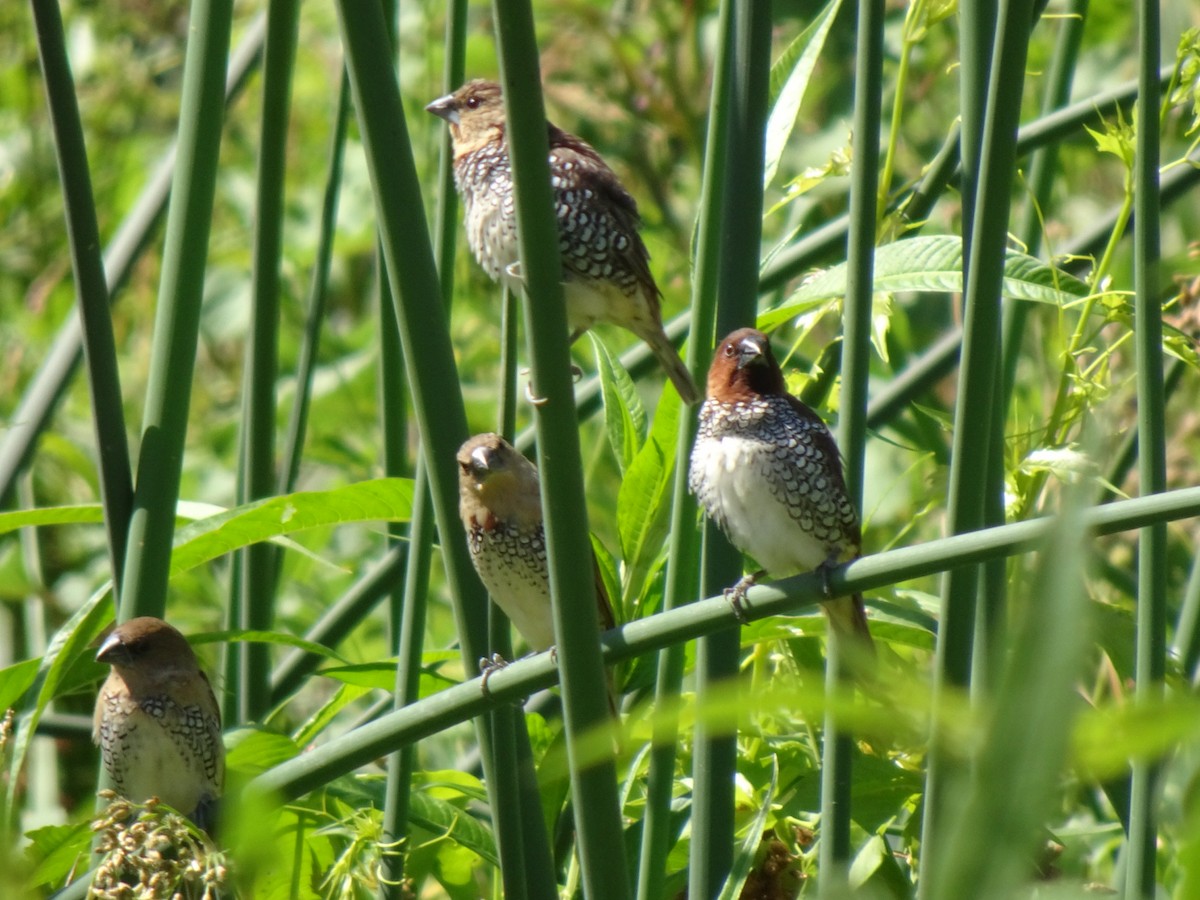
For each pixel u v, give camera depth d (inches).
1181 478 501.4
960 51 281.1
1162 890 287.7
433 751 502.3
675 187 685.3
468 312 658.8
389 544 411.5
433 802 326.3
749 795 331.0
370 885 282.8
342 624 404.5
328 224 406.3
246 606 367.2
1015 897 84.4
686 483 294.4
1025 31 242.7
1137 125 274.8
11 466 393.7
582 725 233.3
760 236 284.7
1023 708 81.5
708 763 275.4
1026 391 508.1
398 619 403.5
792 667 337.7
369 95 256.8
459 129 422.0
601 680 233.6
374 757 256.2
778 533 347.6
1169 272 179.5
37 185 713.6
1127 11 645.9
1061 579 80.7
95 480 515.2
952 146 343.6
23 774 476.7
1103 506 206.7
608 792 236.2
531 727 347.3
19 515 318.7
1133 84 354.3
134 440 655.1
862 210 270.8
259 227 350.3
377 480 319.9
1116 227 348.2
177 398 297.9
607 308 410.9
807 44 336.5
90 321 299.4
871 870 296.7
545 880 279.4
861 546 355.3
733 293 282.7
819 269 382.0
